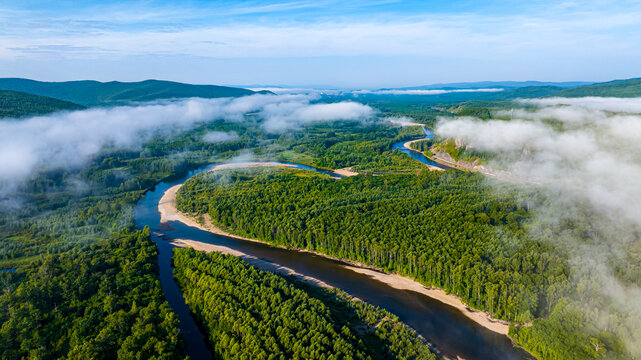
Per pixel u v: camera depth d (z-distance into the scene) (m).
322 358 109.62
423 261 170.88
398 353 121.81
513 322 142.88
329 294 159.88
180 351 124.31
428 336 137.25
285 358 111.06
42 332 126.94
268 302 138.38
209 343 131.50
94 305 140.50
